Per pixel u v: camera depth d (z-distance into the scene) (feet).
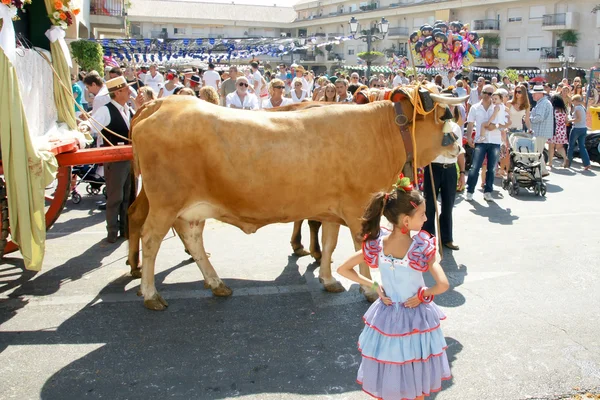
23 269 21.30
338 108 17.69
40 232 17.33
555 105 45.19
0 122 16.38
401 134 17.85
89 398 12.98
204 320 17.13
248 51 70.64
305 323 16.97
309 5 225.15
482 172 38.86
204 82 58.70
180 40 68.49
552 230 27.32
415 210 10.85
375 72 120.67
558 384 13.70
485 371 14.26
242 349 15.34
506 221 29.19
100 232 26.55
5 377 13.76
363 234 11.49
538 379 13.91
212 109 16.81
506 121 33.06
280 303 18.43
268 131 16.67
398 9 175.73
